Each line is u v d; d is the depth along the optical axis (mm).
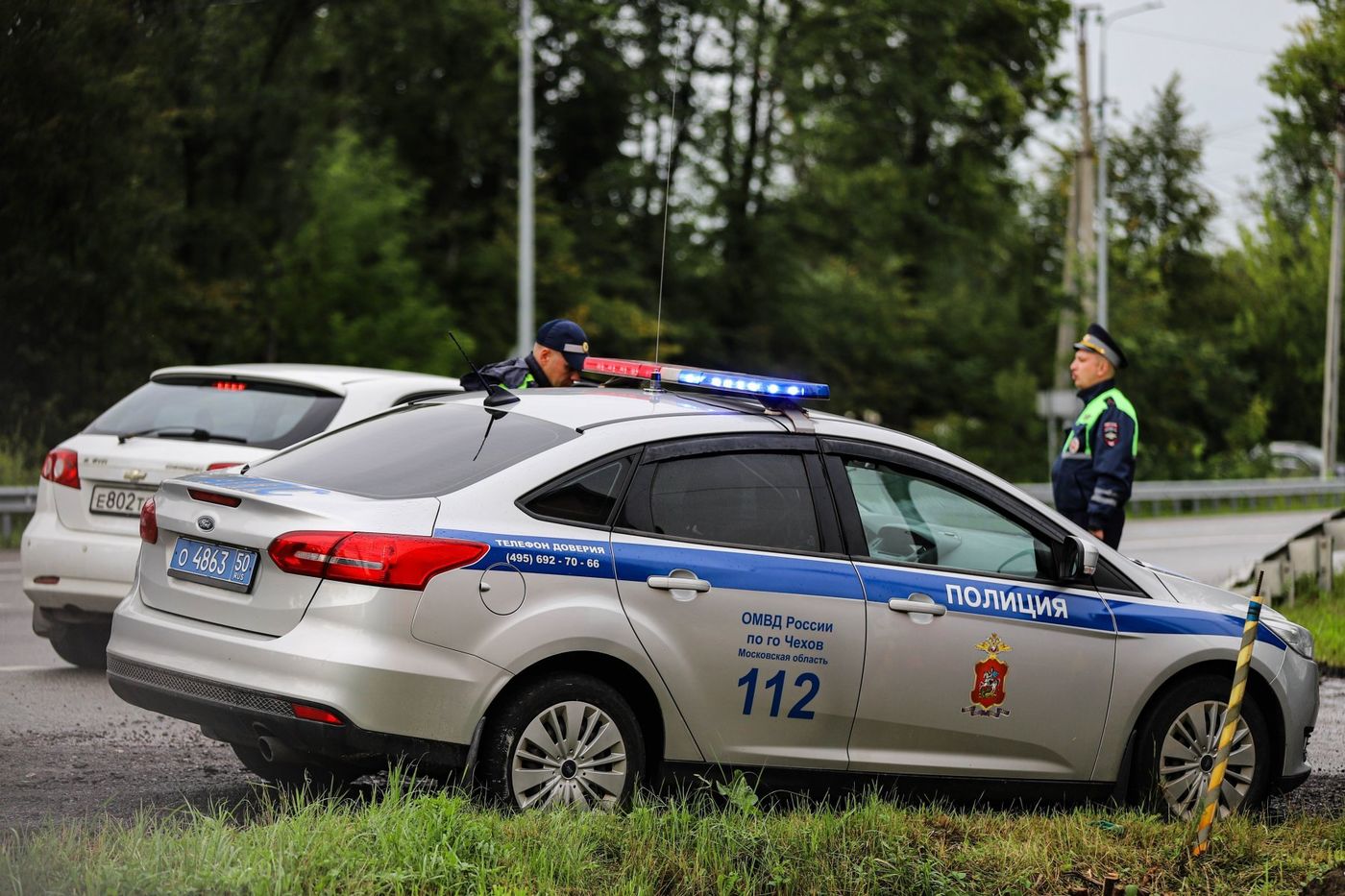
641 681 11703
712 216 86938
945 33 85625
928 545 13078
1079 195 83000
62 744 15094
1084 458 19250
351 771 11336
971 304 93500
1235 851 11711
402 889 9227
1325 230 106625
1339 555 32656
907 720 12688
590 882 9781
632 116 86750
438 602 10867
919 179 91688
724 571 11961
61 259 45375
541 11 80312
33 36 43031
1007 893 10555
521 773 11180
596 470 11789
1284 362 110062
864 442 13047
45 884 8742
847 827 11109
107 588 17891
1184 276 110500
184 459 17719
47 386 47375
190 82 54812
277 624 11055
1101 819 12469
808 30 84625
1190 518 68312
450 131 82000
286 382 18266
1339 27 32375
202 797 13156
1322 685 22234
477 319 80375
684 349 87750
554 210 85125
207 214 59125
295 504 11250
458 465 11797
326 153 69500
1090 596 13594
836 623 12344
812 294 88562
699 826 10664
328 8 72500
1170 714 13828
